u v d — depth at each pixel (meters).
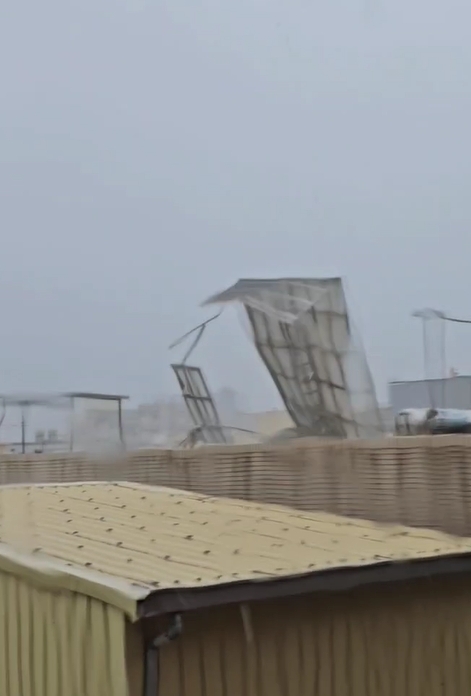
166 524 3.39
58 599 2.43
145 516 3.60
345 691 2.53
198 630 2.26
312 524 3.40
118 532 3.17
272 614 2.41
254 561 2.58
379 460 3.61
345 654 2.54
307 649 2.46
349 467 3.73
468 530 3.25
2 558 2.72
